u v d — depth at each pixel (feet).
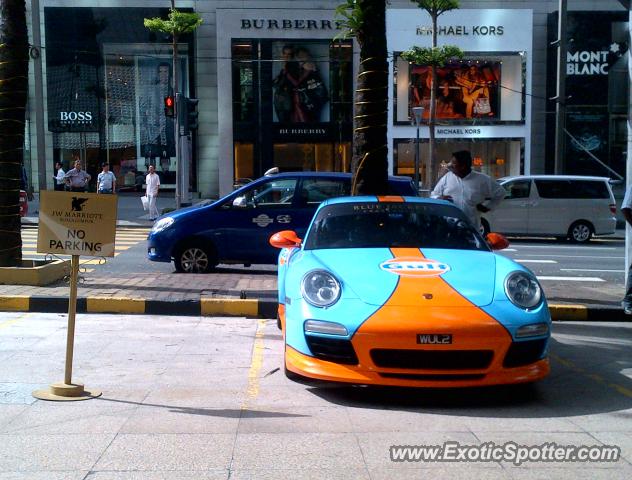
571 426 16.29
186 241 37.83
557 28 99.76
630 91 31.60
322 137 100.32
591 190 67.31
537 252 58.59
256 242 37.65
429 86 99.25
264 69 99.19
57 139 101.30
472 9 98.68
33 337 24.43
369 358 16.83
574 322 29.01
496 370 16.92
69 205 18.07
